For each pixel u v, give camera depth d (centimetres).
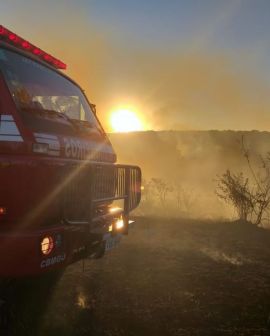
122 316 529
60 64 633
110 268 716
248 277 688
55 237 430
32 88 517
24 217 423
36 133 445
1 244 406
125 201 593
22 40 541
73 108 619
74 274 675
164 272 705
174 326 506
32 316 505
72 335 475
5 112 436
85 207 484
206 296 602
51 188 436
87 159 547
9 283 502
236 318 531
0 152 428
